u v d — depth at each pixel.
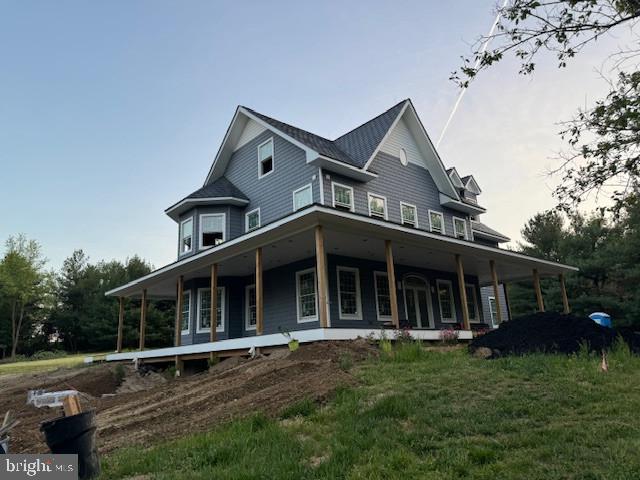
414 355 8.68
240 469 3.98
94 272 43.53
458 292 19.33
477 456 3.94
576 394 5.62
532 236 31.36
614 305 25.16
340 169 15.23
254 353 11.20
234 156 19.17
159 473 4.18
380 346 9.80
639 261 24.91
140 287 18.23
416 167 19.06
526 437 4.30
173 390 9.41
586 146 6.10
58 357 33.88
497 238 24.97
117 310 38.81
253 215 17.38
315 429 5.02
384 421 5.00
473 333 14.21
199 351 13.13
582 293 26.88
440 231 19.17
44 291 40.19
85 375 14.61
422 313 17.41
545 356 7.84
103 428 6.78
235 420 5.75
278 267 15.95
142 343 17.53
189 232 17.88
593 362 7.33
